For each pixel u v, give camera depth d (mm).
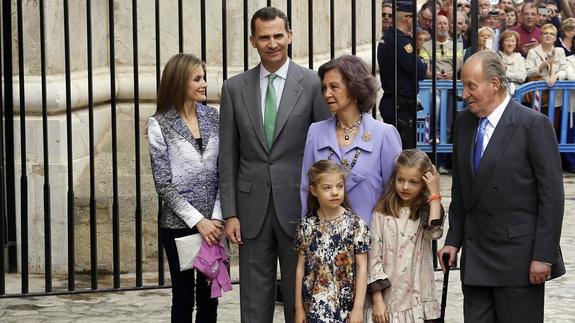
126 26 8633
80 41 8398
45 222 7211
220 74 8383
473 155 5305
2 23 8008
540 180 5168
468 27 13000
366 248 5406
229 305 7371
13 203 8062
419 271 5453
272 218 5832
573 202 11266
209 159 6016
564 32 13391
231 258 8281
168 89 5992
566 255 8844
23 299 7520
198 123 6055
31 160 8102
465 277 5340
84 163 8320
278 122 5781
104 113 8617
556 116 13219
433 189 5387
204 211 5969
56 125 8039
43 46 7129
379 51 9734
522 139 5195
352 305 5457
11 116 7883
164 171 5953
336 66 5457
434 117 7344
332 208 5445
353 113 5539
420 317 5438
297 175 5812
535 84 13125
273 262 5941
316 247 5465
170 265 6062
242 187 5867
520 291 5246
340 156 5516
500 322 5328
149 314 7125
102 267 8070
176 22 8508
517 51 13336
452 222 5488
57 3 8156
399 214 5434
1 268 7246
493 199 5242
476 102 5234
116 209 7223
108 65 8688
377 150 5504
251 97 5840
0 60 7891
